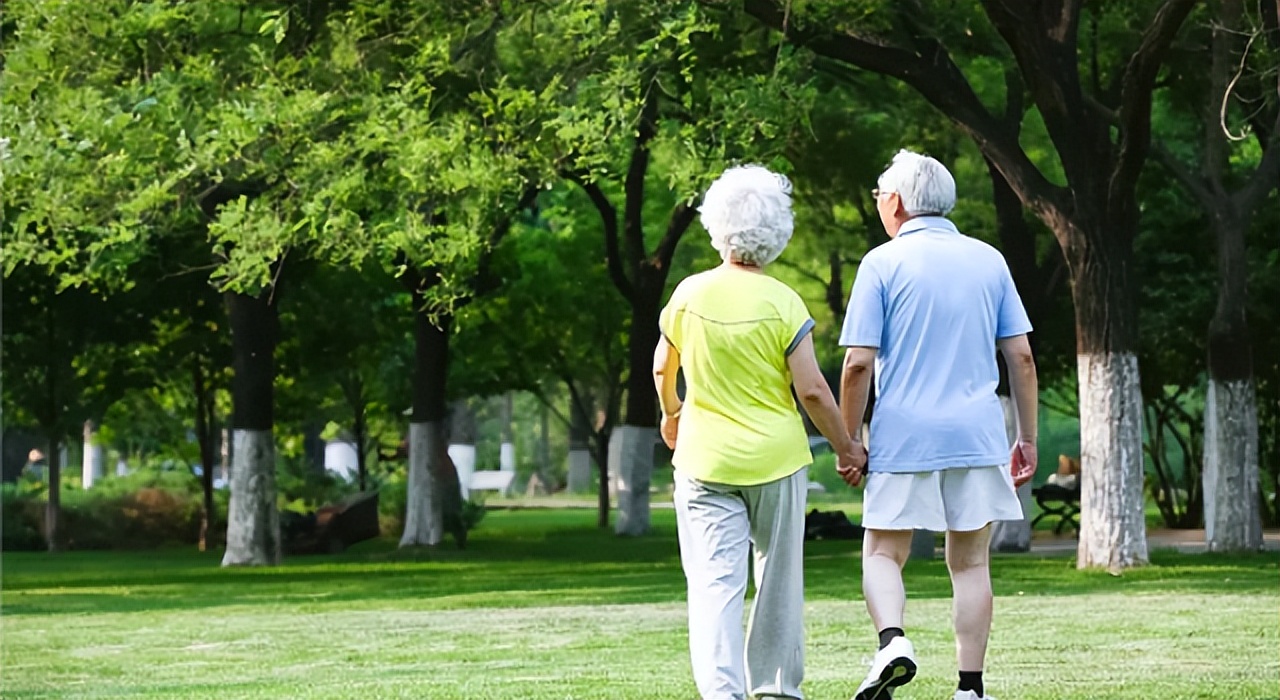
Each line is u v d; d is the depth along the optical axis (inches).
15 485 4542.3
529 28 2282.2
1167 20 1932.8
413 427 3262.8
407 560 2999.5
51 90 2266.2
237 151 2199.8
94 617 1764.3
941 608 1574.8
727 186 702.5
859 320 714.8
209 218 2674.7
